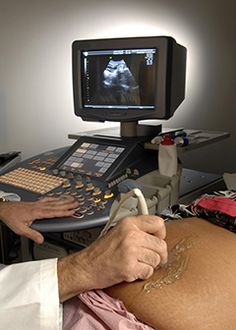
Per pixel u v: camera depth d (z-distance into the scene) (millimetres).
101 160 1178
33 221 909
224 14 1718
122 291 595
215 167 1872
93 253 614
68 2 1730
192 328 515
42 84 1772
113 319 545
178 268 611
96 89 1264
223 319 526
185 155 1836
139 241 599
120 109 1229
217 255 632
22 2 1647
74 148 1302
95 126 1851
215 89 1819
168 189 1074
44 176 1182
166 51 1101
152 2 1798
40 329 580
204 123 1873
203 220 762
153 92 1158
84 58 1259
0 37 1642
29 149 1822
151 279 599
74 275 604
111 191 1014
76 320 580
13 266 644
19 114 1758
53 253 1180
